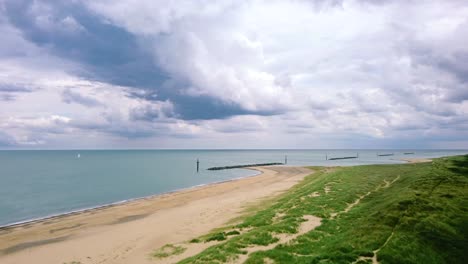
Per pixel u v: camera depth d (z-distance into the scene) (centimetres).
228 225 2294
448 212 1981
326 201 2706
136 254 1773
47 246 2094
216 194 4238
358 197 2905
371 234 1661
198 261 1447
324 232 1833
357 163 11850
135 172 9025
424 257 1412
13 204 4112
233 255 1488
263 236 1756
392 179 4025
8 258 1889
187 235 2098
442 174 3447
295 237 1747
